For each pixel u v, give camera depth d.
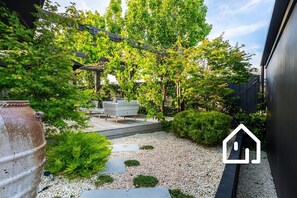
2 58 2.99
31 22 3.71
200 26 12.02
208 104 6.95
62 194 2.58
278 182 2.92
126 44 6.51
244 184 3.51
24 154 1.07
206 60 6.67
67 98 3.58
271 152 3.95
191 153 4.41
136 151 4.50
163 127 6.98
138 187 2.80
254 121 5.88
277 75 3.28
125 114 7.36
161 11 11.15
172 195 2.57
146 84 7.49
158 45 11.21
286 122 2.37
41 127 1.33
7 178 0.98
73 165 2.96
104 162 3.34
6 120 1.03
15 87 3.05
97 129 5.54
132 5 11.10
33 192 1.19
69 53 3.64
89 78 10.71
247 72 6.58
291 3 2.02
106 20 10.00
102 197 2.50
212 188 2.79
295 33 1.96
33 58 3.11
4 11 3.18
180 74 7.04
